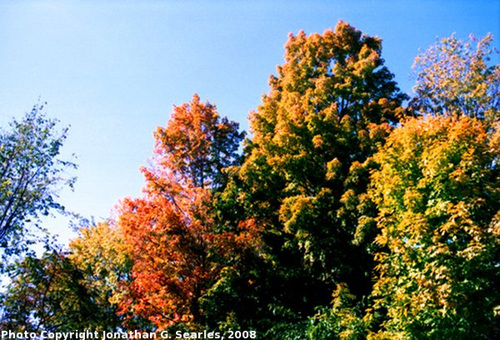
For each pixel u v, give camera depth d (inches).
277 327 468.4
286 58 933.8
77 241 831.7
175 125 898.7
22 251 560.4
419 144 428.8
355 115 729.0
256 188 673.6
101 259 788.6
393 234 396.5
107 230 852.6
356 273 549.6
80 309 586.6
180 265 597.6
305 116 681.6
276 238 665.6
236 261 610.5
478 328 328.2
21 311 542.0
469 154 381.7
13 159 595.5
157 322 573.0
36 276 556.4
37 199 591.8
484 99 837.2
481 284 335.3
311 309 578.9
